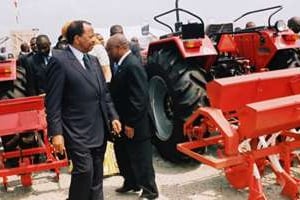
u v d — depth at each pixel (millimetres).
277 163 4074
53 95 3555
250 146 4055
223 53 6027
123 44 4086
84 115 3646
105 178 5109
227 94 3936
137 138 4160
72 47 3705
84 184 3635
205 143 4246
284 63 5688
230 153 3729
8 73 5277
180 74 5004
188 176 4930
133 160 4242
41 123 4543
